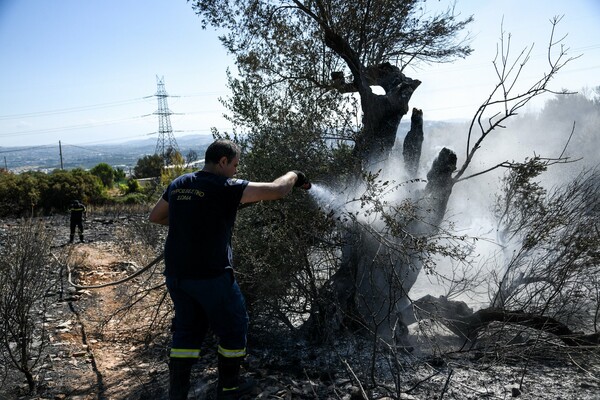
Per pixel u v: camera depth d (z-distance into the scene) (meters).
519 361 3.96
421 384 3.50
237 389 3.09
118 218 20.19
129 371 4.24
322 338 4.36
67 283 7.46
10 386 3.96
